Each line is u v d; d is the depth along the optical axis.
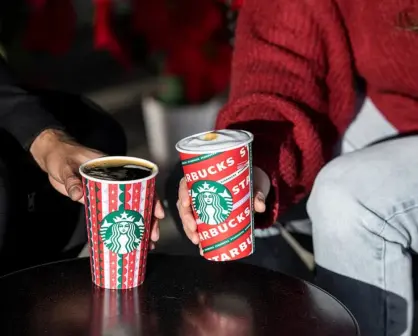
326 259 1.33
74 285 1.19
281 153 1.33
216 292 1.17
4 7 3.19
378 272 1.27
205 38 2.56
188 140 1.20
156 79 4.03
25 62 4.30
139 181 1.12
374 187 1.28
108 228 1.14
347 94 1.47
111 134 1.61
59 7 3.07
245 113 1.39
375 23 1.43
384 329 1.29
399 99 1.51
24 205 1.46
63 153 1.35
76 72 4.26
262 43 1.45
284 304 1.13
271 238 1.64
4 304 1.14
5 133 1.44
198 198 1.18
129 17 2.77
